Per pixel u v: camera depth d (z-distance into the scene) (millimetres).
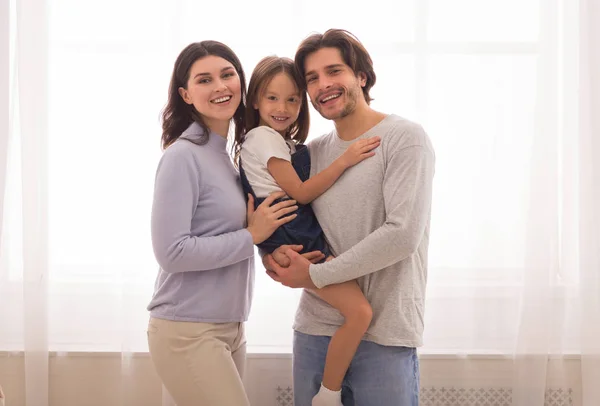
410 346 1925
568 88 2553
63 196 2613
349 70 2021
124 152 2578
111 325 2619
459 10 2582
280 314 2623
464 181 2590
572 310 2607
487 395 2594
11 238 2623
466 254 2602
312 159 2154
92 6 2578
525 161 2572
